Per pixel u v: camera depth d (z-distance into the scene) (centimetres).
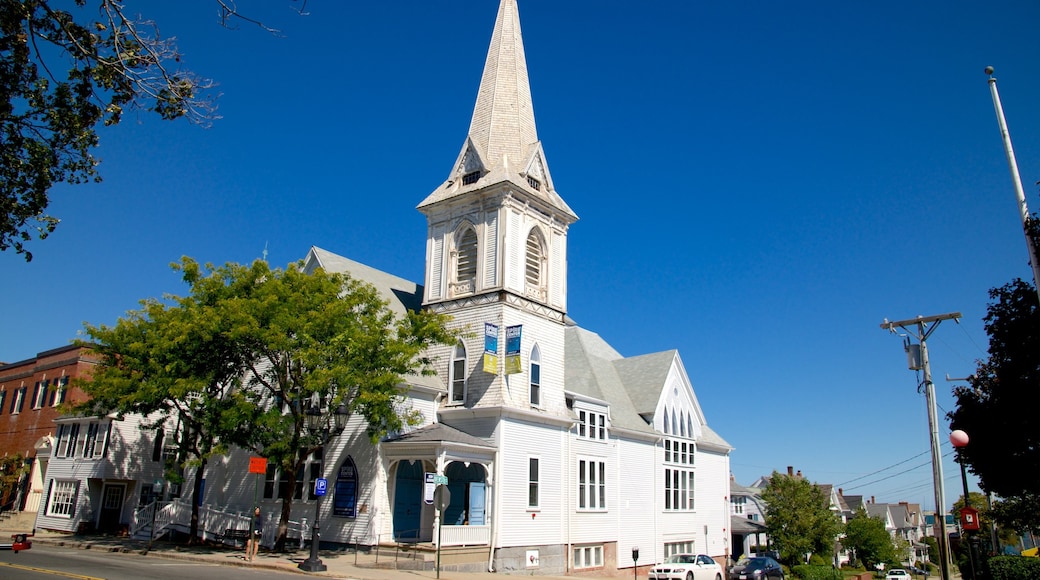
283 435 2992
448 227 4091
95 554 3023
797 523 5975
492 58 4416
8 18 1158
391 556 3014
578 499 3956
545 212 4153
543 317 3975
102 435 4722
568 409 4075
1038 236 2081
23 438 5506
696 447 5334
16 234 1362
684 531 4959
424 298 4081
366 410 2962
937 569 9869
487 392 3600
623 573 4234
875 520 8350
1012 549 7275
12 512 5175
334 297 3080
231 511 3828
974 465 2533
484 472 3581
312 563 2539
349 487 3344
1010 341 2284
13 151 1290
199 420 3303
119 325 3347
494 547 3303
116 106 1233
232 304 2919
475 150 4091
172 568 2458
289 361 3284
